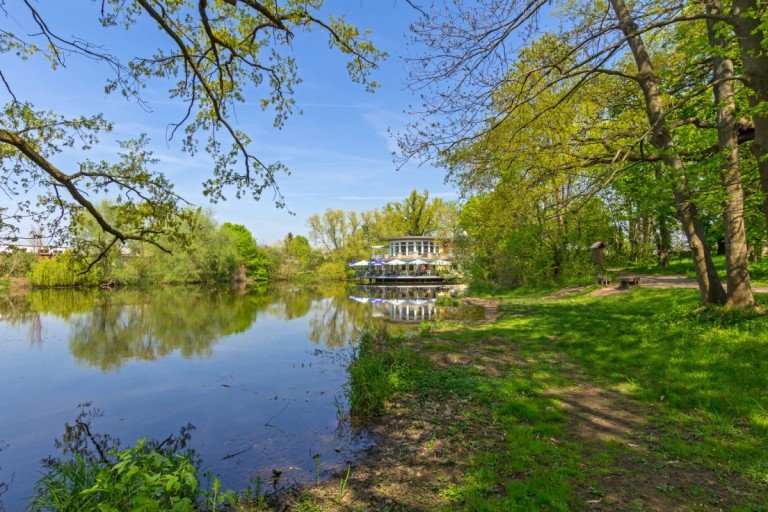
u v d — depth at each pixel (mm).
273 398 7734
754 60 6527
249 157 7484
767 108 6211
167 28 5336
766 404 5027
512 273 27266
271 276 67750
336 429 6102
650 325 9148
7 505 4480
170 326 17281
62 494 3969
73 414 7191
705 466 3998
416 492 4047
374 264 55094
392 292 38750
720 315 8148
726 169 8078
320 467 4914
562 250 24250
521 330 11633
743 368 6012
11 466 5375
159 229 7996
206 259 47812
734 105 7695
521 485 3809
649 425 5016
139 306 25547
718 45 7398
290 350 12203
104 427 6602
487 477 4094
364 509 3877
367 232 67625
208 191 7445
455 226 38000
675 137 11406
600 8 9680
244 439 5922
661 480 3811
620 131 9953
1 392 8461
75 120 6996
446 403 6410
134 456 3430
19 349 12773
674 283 16250
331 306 25797
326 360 10805
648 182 9273
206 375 9523
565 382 6789
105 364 10797
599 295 16656
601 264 21000
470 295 27500
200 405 7488
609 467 4086
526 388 6535
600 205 19766
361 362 8609
